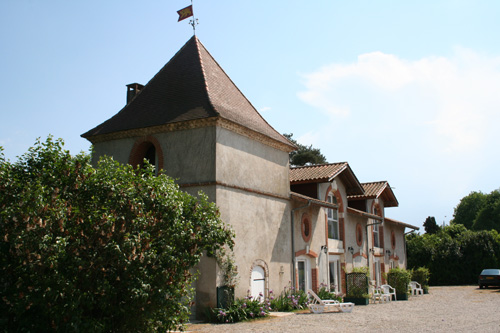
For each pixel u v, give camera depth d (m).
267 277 16.06
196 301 13.76
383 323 13.09
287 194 18.20
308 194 20.98
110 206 8.30
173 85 16.92
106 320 8.20
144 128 15.42
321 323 13.15
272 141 17.42
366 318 14.35
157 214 8.84
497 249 37.84
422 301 21.30
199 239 9.44
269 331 11.60
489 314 15.17
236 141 15.51
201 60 17.52
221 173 14.48
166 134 15.26
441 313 15.72
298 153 47.22
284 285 17.09
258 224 16.02
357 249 24.50
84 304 7.43
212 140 14.50
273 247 16.72
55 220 7.17
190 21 19.23
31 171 8.44
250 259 15.29
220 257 13.80
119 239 7.84
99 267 7.59
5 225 7.00
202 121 14.60
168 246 8.49
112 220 7.73
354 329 11.91
